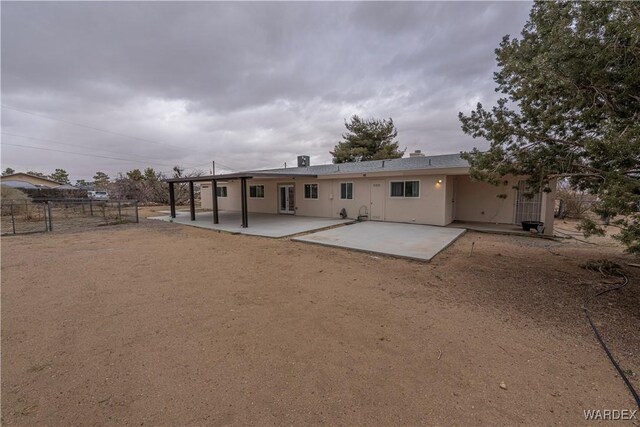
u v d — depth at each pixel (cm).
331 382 221
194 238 920
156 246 786
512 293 418
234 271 541
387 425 177
